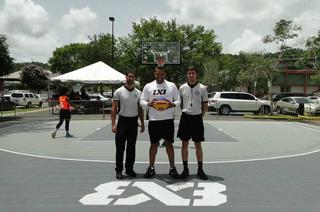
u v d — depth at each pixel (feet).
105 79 107.14
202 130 25.26
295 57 118.42
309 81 194.90
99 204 19.63
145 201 20.13
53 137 49.19
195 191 22.11
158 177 25.70
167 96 24.88
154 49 145.28
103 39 184.14
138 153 36.55
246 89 213.05
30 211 18.58
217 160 32.91
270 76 114.32
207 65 209.36
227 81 211.82
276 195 21.47
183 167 27.40
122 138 25.40
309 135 55.21
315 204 19.80
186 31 178.91
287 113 108.27
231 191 22.22
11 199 20.62
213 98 106.01
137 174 26.68
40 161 32.19
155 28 175.73
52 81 106.83
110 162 31.63
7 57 95.81
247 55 181.47
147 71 172.76
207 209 18.84
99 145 42.34
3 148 40.16
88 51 182.50
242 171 28.14
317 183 24.48
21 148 40.11
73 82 107.45
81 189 22.63
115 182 24.26
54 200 20.39
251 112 110.93
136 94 25.57
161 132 24.97
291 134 56.29
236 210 18.72
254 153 37.24
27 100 149.38
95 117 88.74
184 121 25.21
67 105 50.52
